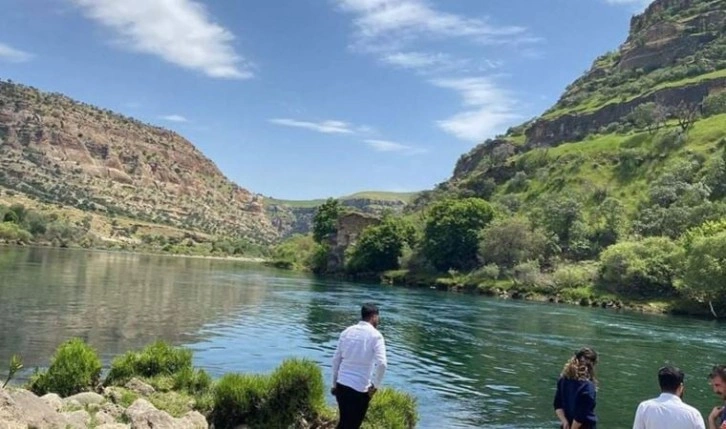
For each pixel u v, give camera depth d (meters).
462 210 119.44
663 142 148.25
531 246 107.94
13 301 48.12
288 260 166.88
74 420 12.85
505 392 26.62
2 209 185.50
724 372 9.34
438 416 21.81
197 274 106.38
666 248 89.88
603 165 155.50
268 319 48.25
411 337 42.81
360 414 11.22
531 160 176.75
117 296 58.03
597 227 118.88
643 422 8.55
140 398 15.48
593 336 48.03
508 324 53.78
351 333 11.48
